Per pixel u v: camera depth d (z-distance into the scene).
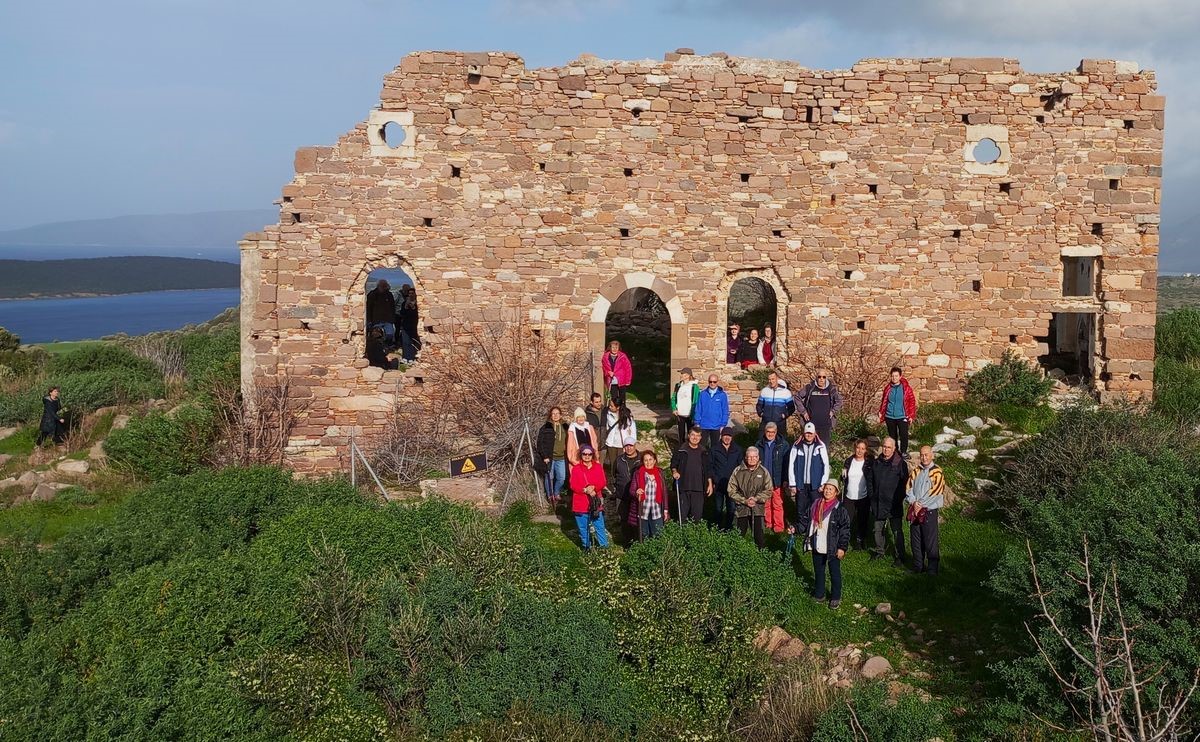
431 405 16.33
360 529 10.43
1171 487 9.25
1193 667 7.33
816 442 11.84
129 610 8.59
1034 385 16.38
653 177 16.48
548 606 9.38
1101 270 16.73
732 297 26.45
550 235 16.47
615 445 13.77
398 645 8.60
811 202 16.69
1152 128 16.47
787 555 11.34
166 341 29.89
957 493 13.76
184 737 7.33
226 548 10.52
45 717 7.13
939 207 16.69
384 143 16.23
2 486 15.76
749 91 16.48
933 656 9.59
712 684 9.02
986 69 16.48
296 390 16.25
